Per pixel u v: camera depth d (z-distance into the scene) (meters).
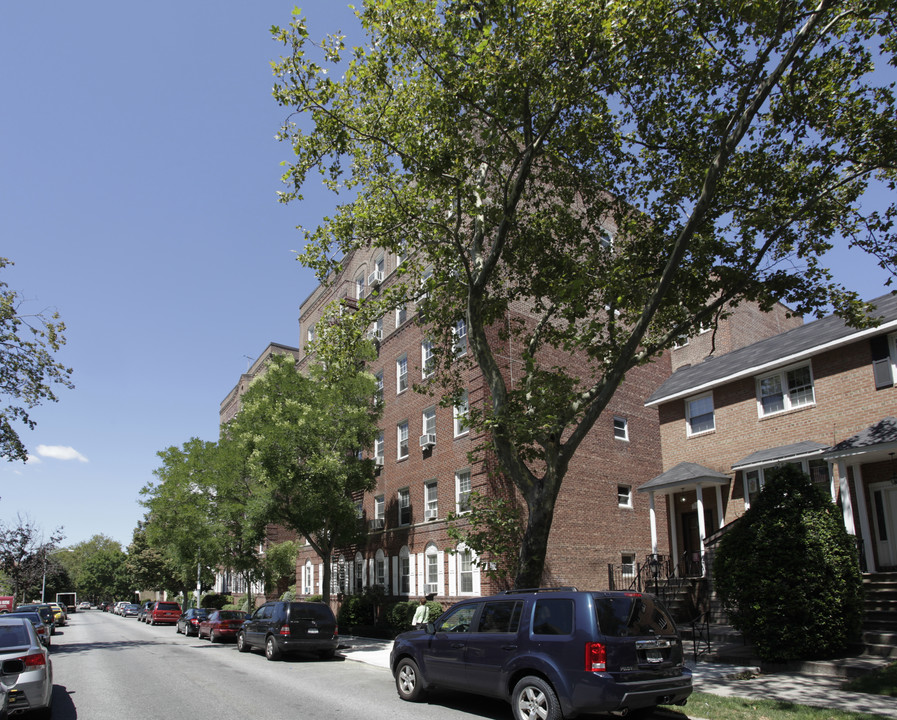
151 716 9.91
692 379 23.59
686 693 8.27
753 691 10.28
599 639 7.89
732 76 11.80
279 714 9.83
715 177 10.70
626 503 25.77
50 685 9.89
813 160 12.05
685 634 16.59
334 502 23.23
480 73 11.08
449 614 10.45
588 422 11.78
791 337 21.38
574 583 22.89
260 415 24.23
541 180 14.51
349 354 14.87
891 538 16.73
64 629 39.69
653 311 11.34
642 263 13.56
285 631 17.45
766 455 19.62
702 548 20.30
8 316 24.89
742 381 21.55
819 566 12.22
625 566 24.66
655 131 12.80
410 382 28.09
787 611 12.20
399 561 26.86
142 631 36.22
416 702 10.68
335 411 24.56
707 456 22.39
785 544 12.43
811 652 12.15
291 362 25.84
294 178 12.66
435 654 10.29
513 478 12.02
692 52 11.79
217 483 28.84
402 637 11.33
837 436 18.41
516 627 8.95
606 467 25.36
